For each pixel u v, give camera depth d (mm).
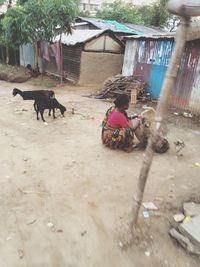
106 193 4133
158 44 10117
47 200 3922
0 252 3004
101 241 3213
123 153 5496
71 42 13039
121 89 10711
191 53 8750
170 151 5723
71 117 7805
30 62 17938
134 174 4703
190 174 4801
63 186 4281
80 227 3420
